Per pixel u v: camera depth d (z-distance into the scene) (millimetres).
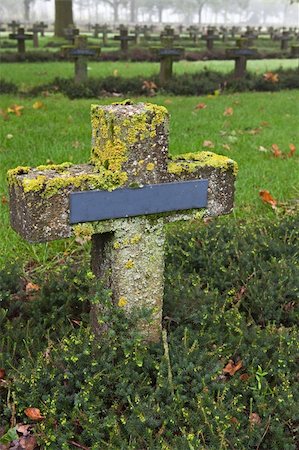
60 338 3215
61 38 30281
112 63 19797
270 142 7688
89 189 2678
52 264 4281
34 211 2594
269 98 11828
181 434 2654
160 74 13016
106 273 2932
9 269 3781
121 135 2678
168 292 3469
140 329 3021
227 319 3301
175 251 4078
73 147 6988
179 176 2875
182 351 2969
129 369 2816
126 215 2791
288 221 4633
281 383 2912
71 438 2600
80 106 10117
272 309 3531
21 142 7180
